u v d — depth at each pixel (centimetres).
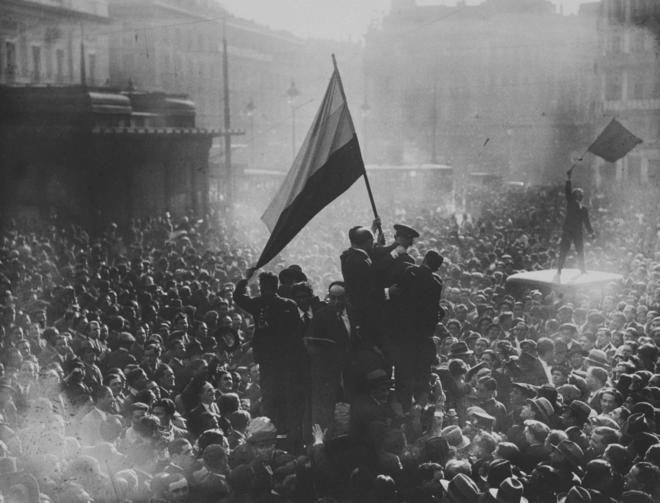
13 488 820
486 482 880
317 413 1055
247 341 1551
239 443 1036
